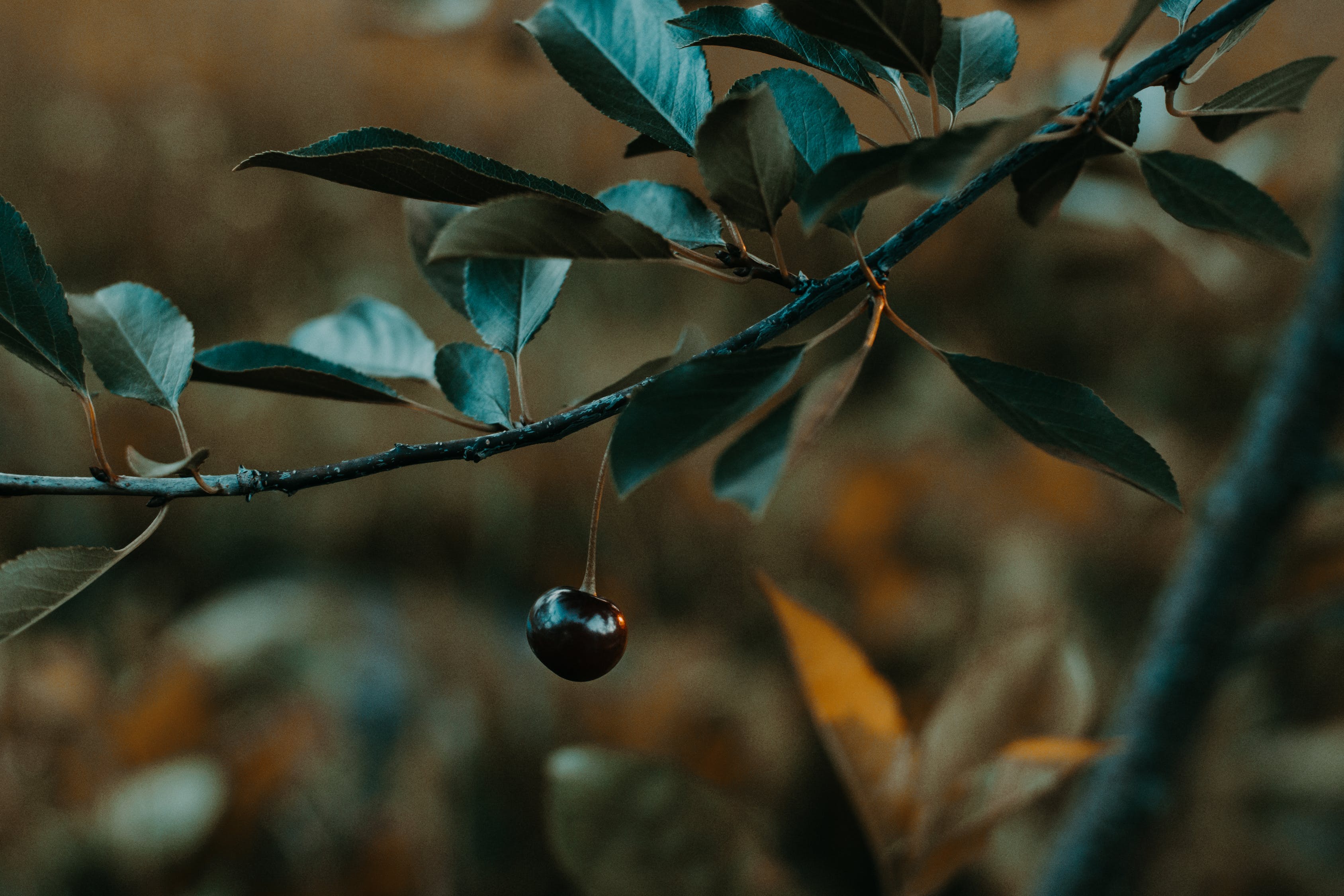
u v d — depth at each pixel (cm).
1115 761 63
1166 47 42
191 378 45
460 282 51
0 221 44
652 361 44
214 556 179
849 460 159
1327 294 58
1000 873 98
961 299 176
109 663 148
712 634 143
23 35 224
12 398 170
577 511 170
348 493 183
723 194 42
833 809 112
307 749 103
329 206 216
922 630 122
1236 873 102
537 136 178
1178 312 144
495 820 111
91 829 93
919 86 45
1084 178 77
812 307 43
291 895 91
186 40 224
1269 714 117
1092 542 132
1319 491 62
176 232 212
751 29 44
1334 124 87
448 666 147
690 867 54
